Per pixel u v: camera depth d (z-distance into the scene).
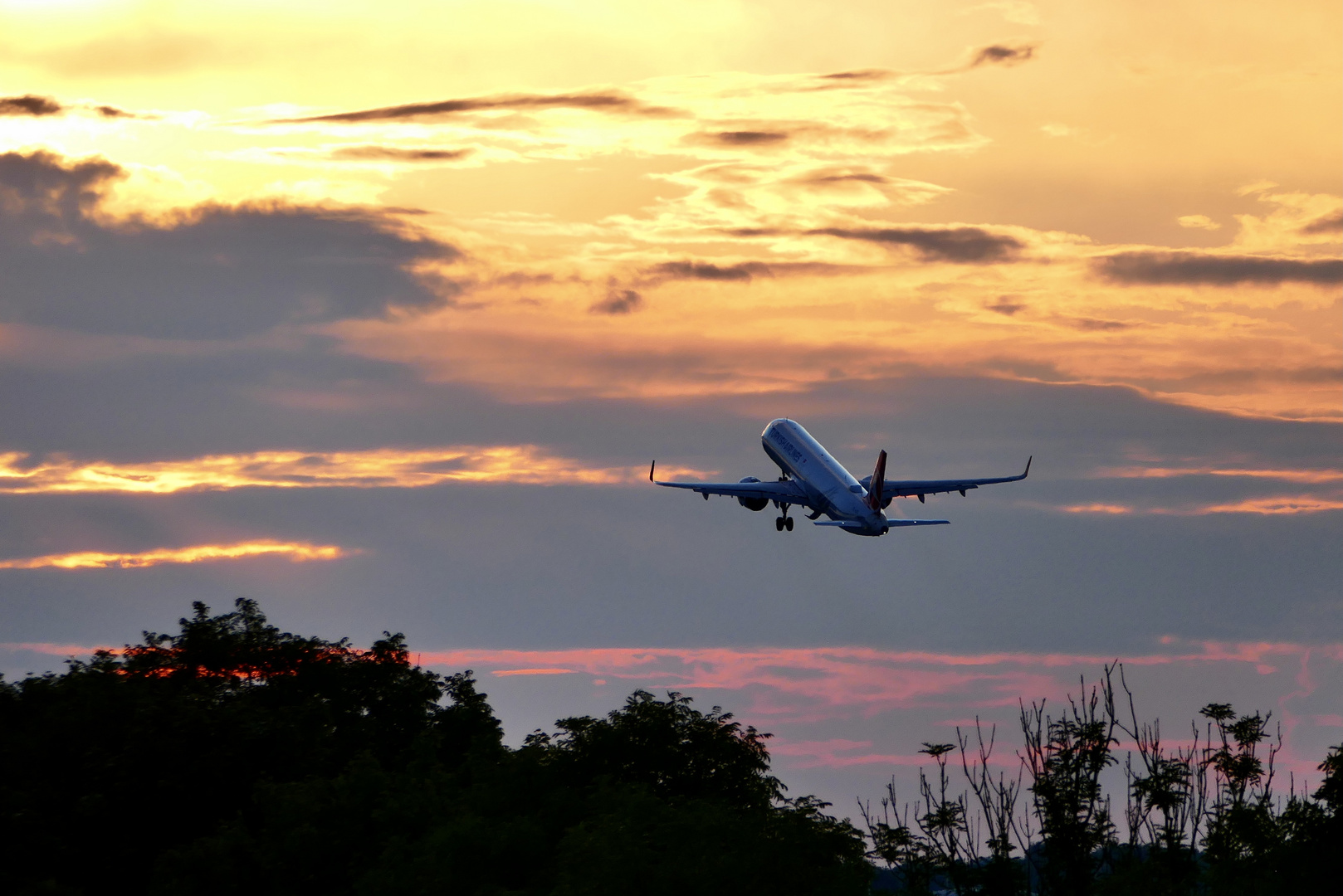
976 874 107.88
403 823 135.00
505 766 139.50
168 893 132.50
